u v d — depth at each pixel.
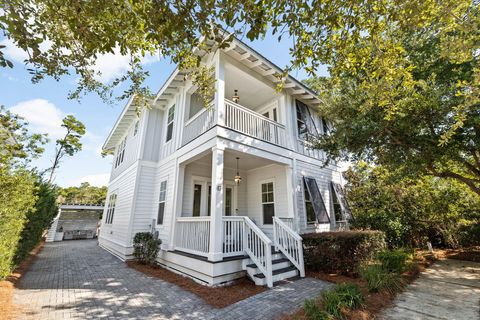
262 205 8.78
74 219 21.81
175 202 7.45
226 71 7.23
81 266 7.46
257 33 2.61
